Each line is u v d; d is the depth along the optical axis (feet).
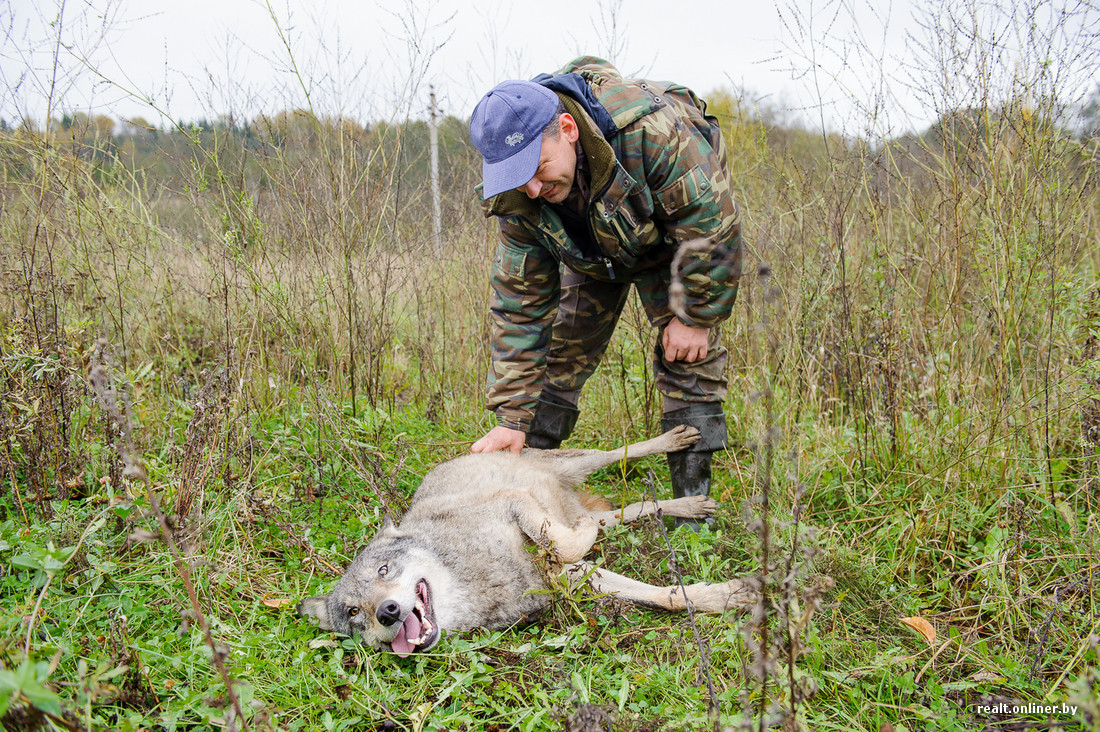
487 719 8.63
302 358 16.21
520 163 10.38
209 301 16.52
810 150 18.06
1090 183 12.98
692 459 13.23
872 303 15.05
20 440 11.91
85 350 11.78
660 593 10.62
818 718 8.00
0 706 5.21
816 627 9.32
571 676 8.89
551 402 14.75
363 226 16.48
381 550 11.08
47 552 8.98
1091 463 11.80
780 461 12.81
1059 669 8.84
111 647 8.55
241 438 13.41
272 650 9.56
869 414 13.98
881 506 12.56
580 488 15.05
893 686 8.76
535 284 12.70
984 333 13.75
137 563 10.62
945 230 13.85
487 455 14.25
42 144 14.32
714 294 11.66
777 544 10.16
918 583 10.98
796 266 15.26
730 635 9.12
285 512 12.67
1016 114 11.95
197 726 8.05
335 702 8.87
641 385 17.03
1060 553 10.68
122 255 17.06
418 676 9.66
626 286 13.92
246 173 16.07
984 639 9.46
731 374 16.58
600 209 10.98
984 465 12.12
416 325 20.15
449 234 19.60
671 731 8.05
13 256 15.14
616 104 10.90
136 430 12.71
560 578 10.71
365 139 16.98
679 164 10.90
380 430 15.34
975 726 7.99
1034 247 12.31
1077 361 12.51
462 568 11.34
